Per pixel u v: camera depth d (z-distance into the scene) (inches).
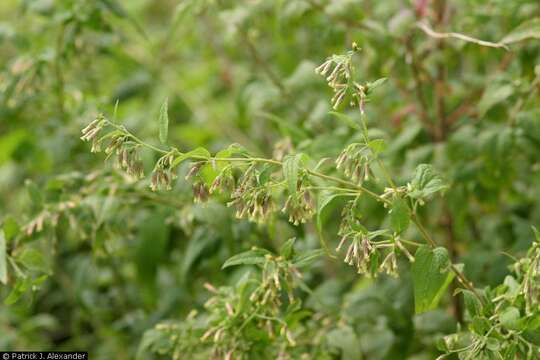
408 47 179.5
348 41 185.3
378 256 120.2
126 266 220.5
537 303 117.7
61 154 199.2
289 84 191.0
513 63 180.4
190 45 265.0
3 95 193.0
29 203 168.2
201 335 145.4
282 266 128.9
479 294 130.2
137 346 200.2
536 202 201.0
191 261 172.9
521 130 165.9
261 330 137.3
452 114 192.4
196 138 247.6
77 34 191.5
